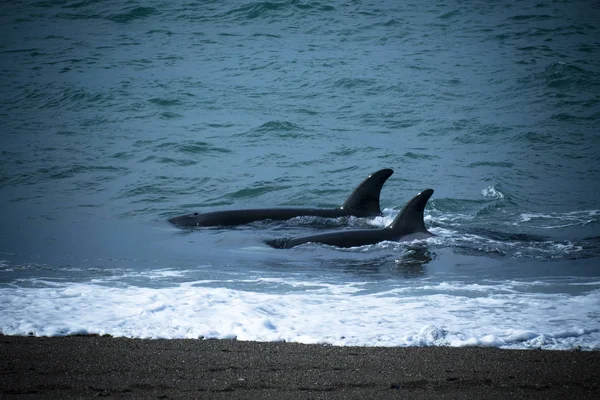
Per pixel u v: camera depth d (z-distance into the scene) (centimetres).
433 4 16200
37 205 6000
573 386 2117
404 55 12269
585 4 16088
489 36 13525
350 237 4731
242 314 3008
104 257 4366
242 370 2248
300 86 10562
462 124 8625
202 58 12394
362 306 3197
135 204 6069
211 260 4316
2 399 1980
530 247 4666
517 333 2678
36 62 12269
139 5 15912
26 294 3331
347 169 7050
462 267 4153
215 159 7438
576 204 6022
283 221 5406
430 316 3014
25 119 9088
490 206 5922
